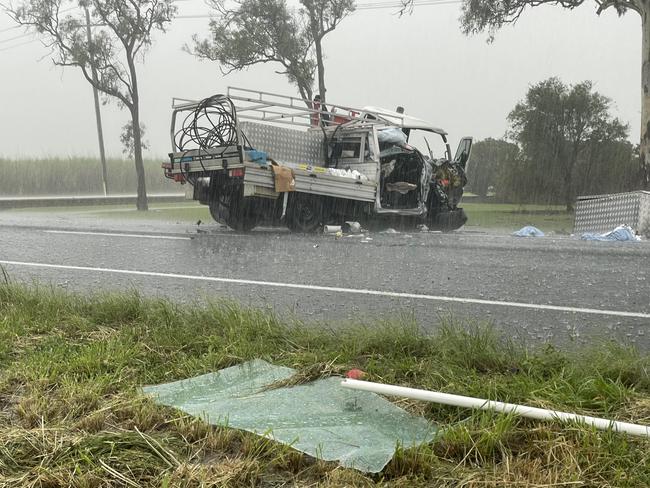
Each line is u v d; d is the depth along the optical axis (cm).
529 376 354
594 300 613
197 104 1321
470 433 282
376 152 1408
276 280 718
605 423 281
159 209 2678
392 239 1163
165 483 247
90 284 694
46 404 328
